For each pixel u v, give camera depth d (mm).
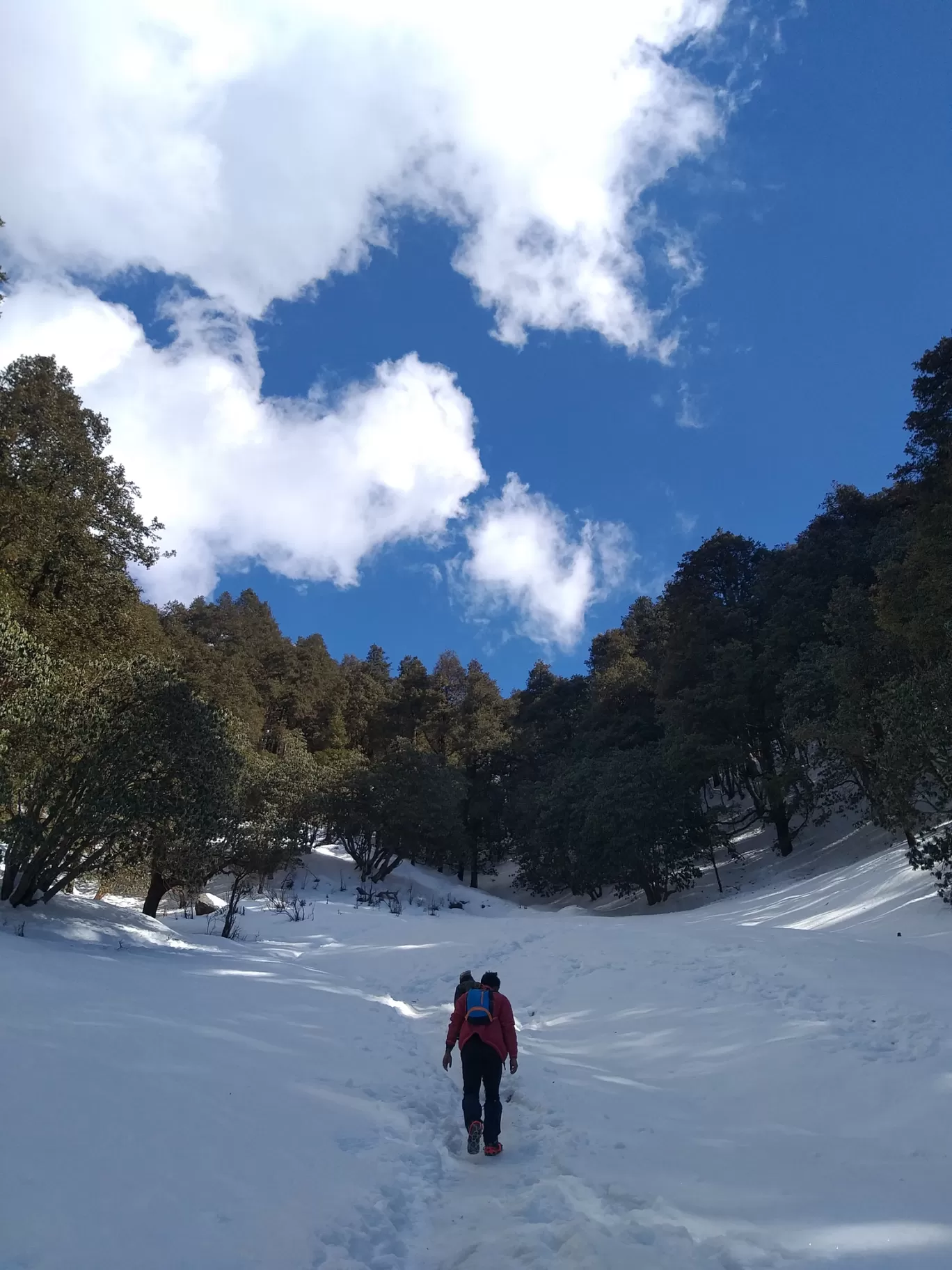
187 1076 5930
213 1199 3984
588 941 15375
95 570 28984
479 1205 4621
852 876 27047
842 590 32406
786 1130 5957
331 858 57719
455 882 63562
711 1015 9555
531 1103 6797
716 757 40812
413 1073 7680
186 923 24828
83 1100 4906
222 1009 9133
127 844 15242
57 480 27750
